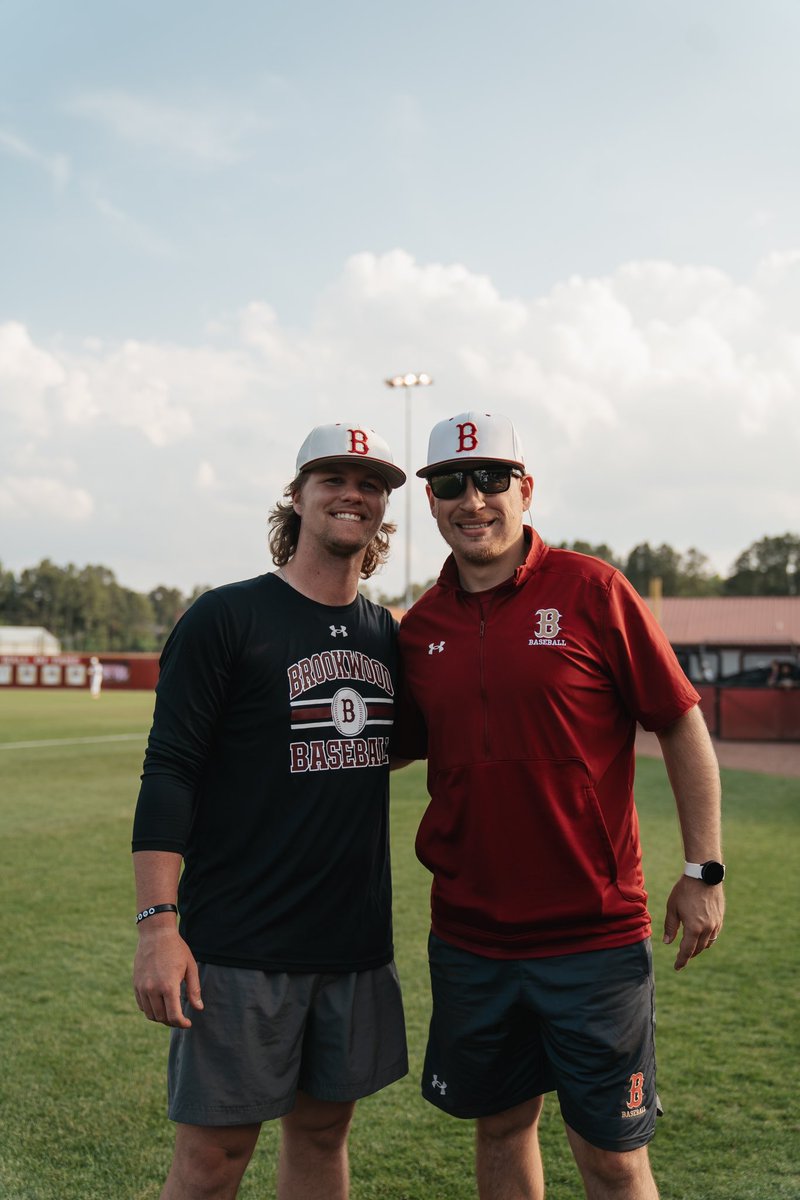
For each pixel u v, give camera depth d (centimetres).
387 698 244
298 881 222
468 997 225
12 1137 305
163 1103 328
